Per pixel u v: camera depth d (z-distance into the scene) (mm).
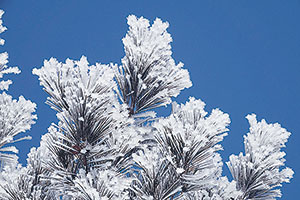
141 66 1980
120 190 1854
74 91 1857
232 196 1902
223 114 1855
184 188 1904
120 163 1941
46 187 1979
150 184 1884
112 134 1907
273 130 1978
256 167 1948
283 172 1949
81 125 1886
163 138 1869
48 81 1884
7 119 1958
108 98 1874
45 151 1978
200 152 1873
